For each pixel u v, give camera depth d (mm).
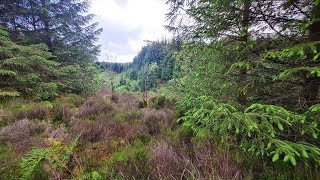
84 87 11820
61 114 5949
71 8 11836
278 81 2801
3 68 7535
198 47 3406
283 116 2109
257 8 2740
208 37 3396
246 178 2143
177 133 4109
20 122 4562
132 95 14156
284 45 2703
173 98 9180
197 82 4168
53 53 10766
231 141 2783
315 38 2420
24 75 8211
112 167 2887
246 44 2828
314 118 2090
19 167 2775
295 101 2693
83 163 3055
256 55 2938
